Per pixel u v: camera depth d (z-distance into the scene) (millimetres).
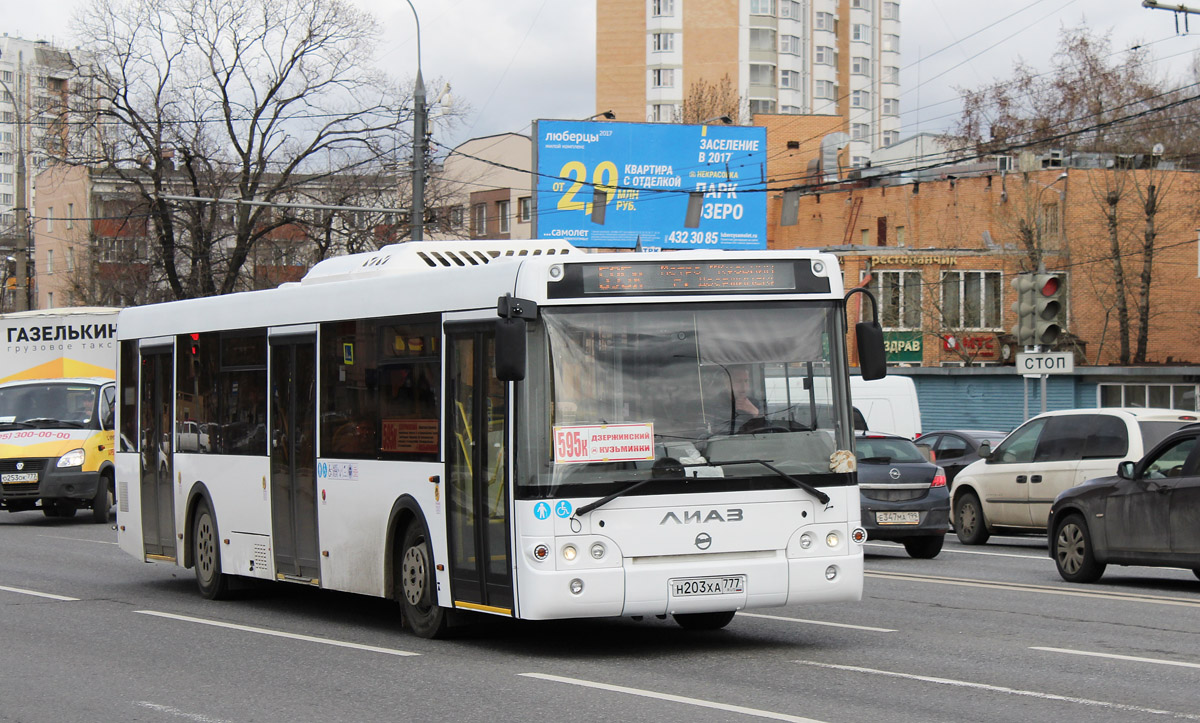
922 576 15742
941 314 50406
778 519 9625
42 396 25641
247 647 10602
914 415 30484
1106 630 11109
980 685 8516
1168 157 59344
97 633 11492
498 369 9039
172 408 14789
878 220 58531
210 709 8117
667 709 7785
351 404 11586
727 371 9672
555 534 9266
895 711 7676
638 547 9359
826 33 102938
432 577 10539
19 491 24312
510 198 63969
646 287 9633
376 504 11180
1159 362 49781
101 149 48031
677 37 97938
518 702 8086
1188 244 51750
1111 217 50531
